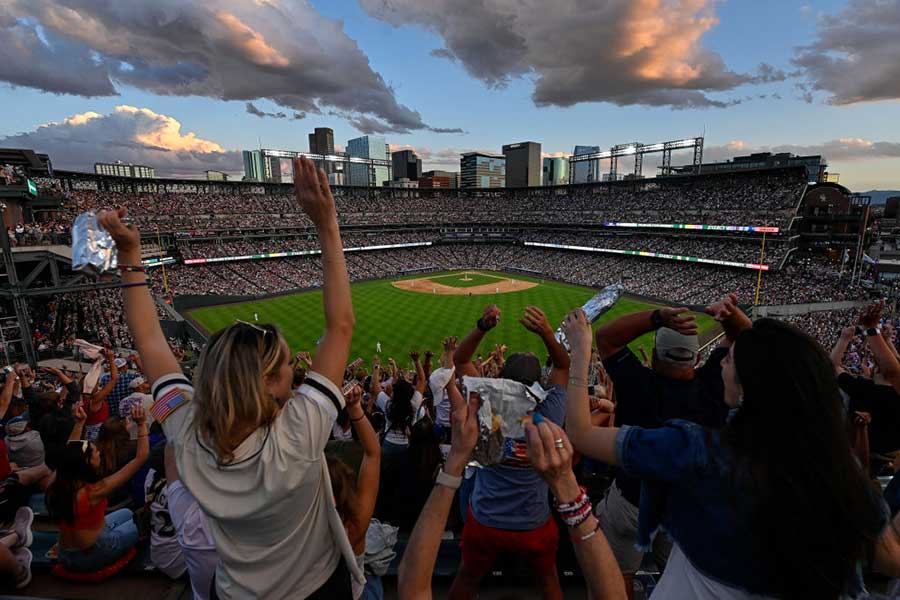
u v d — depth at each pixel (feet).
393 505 20.07
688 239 253.65
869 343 14.64
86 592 15.46
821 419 5.76
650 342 124.77
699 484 6.31
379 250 325.83
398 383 22.20
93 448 15.24
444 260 320.91
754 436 6.06
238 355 6.46
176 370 8.55
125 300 8.89
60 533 15.24
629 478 12.56
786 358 6.00
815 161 286.25
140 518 17.74
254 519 6.61
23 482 20.79
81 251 8.25
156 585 15.72
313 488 7.03
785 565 5.84
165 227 249.96
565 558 15.81
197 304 195.21
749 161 312.50
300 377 21.13
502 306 193.16
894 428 14.07
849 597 6.13
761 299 181.37
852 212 230.07
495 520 11.02
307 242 289.94
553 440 6.56
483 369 36.47
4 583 14.87
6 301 132.57
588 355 8.80
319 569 7.64
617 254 274.77
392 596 15.10
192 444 6.86
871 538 5.88
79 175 238.07
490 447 7.90
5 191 136.36
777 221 213.25
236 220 275.80
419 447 19.20
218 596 7.35
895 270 184.14
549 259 298.35
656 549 14.69
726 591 6.37
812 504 5.62
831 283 183.11
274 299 212.64
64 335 129.39
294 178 8.25
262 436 6.59
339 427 28.30
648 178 302.04
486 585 15.12
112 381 27.53
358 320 169.58
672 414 11.46
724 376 7.57
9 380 27.17
